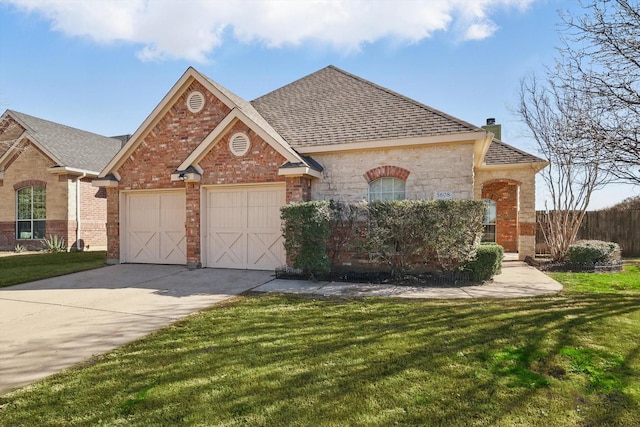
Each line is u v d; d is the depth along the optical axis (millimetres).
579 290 7719
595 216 15719
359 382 3488
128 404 3180
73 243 17516
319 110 12500
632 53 6863
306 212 8789
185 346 4582
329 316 5785
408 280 8820
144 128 11750
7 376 3824
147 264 11867
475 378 3547
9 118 19406
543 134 12547
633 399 3164
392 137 10008
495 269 8711
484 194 16141
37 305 6809
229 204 10898
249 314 5996
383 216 8773
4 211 18344
